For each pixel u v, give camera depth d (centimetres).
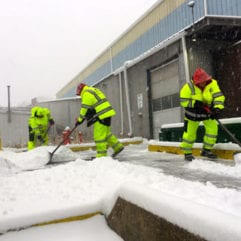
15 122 2245
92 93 647
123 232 239
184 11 1295
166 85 1420
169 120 1408
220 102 566
